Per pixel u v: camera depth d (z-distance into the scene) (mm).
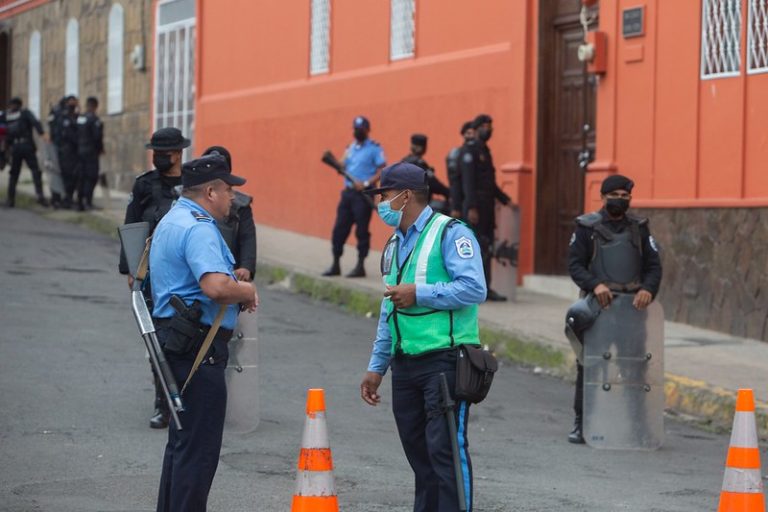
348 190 43562
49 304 37906
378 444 24203
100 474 21141
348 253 49938
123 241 18750
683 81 37062
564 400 29562
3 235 52781
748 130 35062
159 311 16984
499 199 39750
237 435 24578
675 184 37281
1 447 22672
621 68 39094
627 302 25156
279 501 19812
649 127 38188
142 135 71750
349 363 32219
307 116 55531
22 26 91625
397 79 49406
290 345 34344
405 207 17062
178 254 16672
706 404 28172
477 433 25922
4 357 30312
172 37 68500
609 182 25172
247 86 61250
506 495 20703
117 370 29562
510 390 30453
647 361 25172
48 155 61156
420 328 16859
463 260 16734
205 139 64875
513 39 43375
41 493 19906
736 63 35562
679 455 24812
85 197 61438
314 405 16250
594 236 25344
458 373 16625
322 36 55188
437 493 17438
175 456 16875
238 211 23922
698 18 36594
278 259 47812
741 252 35000
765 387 28875
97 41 77875
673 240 37281
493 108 44344
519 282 43125
